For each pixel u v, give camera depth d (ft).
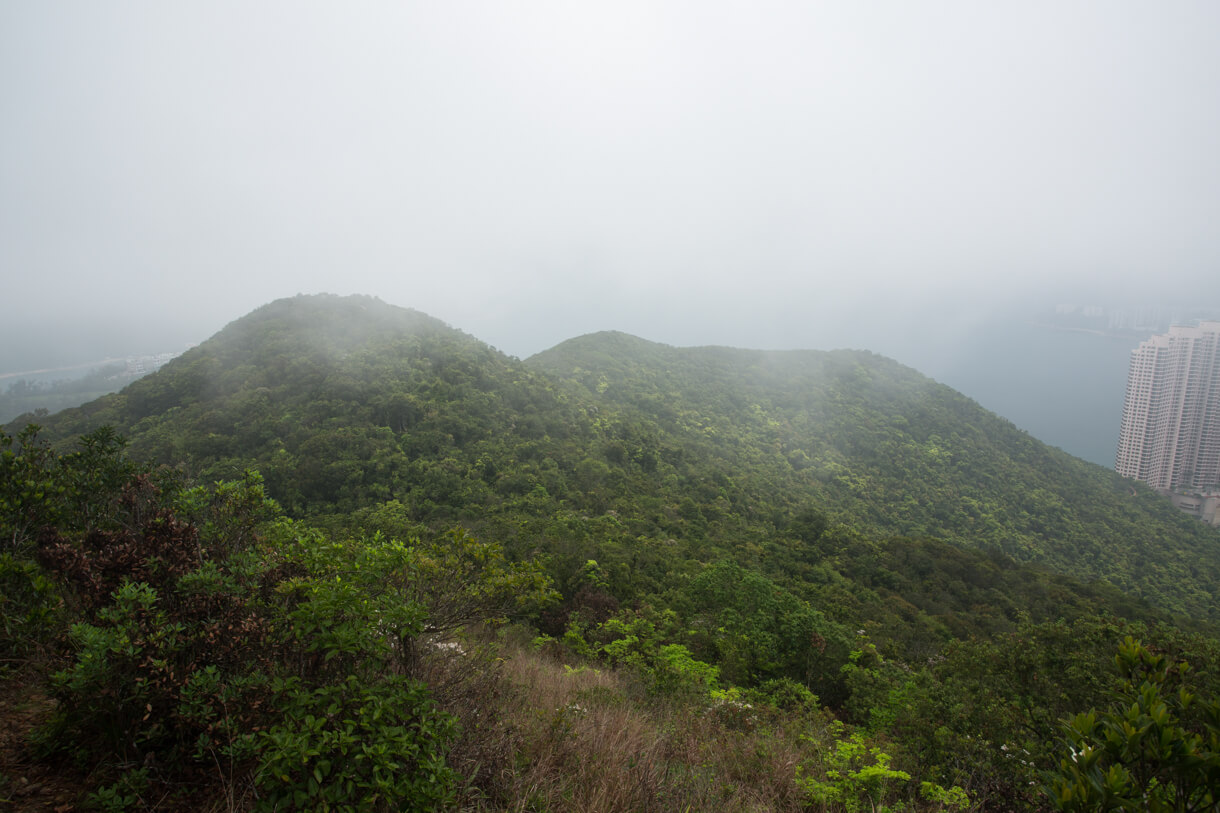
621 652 32.63
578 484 126.93
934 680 32.45
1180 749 6.67
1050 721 22.16
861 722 34.09
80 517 15.44
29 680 11.67
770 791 15.10
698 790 13.15
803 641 47.37
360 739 8.80
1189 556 166.30
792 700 32.12
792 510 160.25
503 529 82.74
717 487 154.40
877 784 16.08
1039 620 89.92
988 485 212.02
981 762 19.24
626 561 71.92
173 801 9.02
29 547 14.34
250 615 10.33
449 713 11.00
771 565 98.58
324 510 101.50
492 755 11.62
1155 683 8.21
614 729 15.49
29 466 15.67
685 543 100.78
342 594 9.92
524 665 22.18
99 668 8.83
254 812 8.30
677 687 23.70
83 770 9.41
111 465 16.43
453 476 112.27
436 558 13.08
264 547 12.31
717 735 18.90
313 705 9.21
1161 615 95.55
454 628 13.39
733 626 49.01
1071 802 6.93
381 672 10.75
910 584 105.09
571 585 61.62
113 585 10.44
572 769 12.75
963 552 119.65
